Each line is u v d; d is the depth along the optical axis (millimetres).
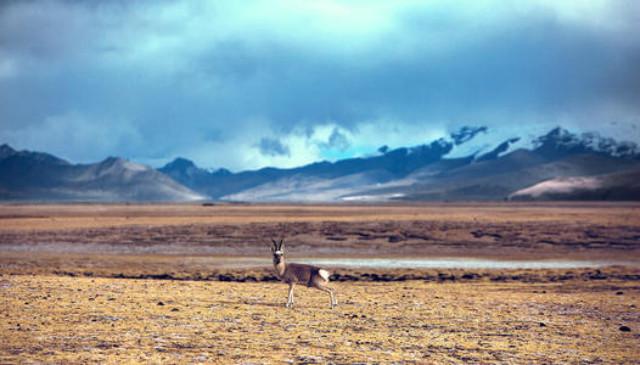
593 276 124312
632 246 193625
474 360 47688
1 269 129750
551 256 171375
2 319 61250
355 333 57094
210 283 99188
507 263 155500
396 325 61688
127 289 86188
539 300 82000
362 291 92000
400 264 152500
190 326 59219
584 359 48656
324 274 72688
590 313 71125
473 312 70625
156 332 56094
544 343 54219
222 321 62188
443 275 126250
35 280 94312
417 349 50938
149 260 157000
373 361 46594
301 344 52031
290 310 70250
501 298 84000
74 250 179625
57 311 66000
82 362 44938
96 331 56062
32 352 47781
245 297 81562
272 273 129375
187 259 160250
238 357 47156
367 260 161000
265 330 57812
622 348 52750
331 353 48875
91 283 92500
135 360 45781
